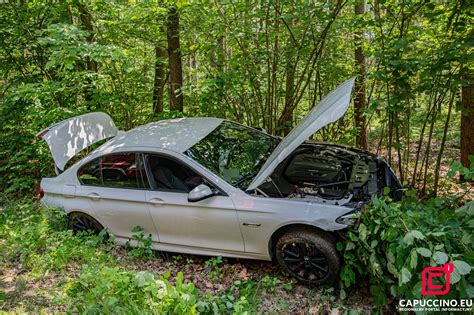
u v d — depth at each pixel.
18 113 6.93
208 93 6.11
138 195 4.05
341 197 3.47
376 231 2.82
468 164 5.98
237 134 4.64
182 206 3.80
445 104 5.68
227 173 3.88
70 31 5.14
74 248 4.13
